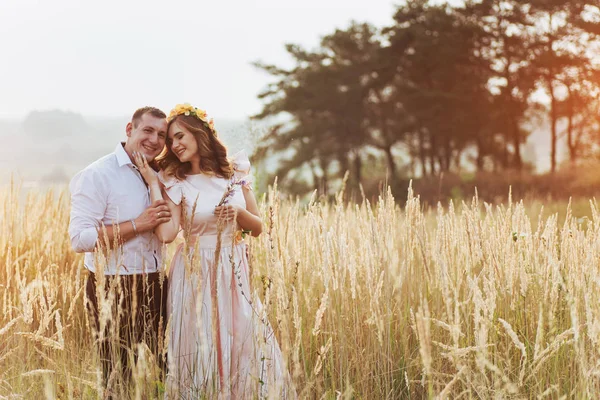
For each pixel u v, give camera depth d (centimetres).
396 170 3906
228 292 357
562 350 323
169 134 366
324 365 347
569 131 3644
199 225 358
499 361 314
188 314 344
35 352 362
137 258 356
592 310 304
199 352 337
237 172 382
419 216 371
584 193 2248
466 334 338
